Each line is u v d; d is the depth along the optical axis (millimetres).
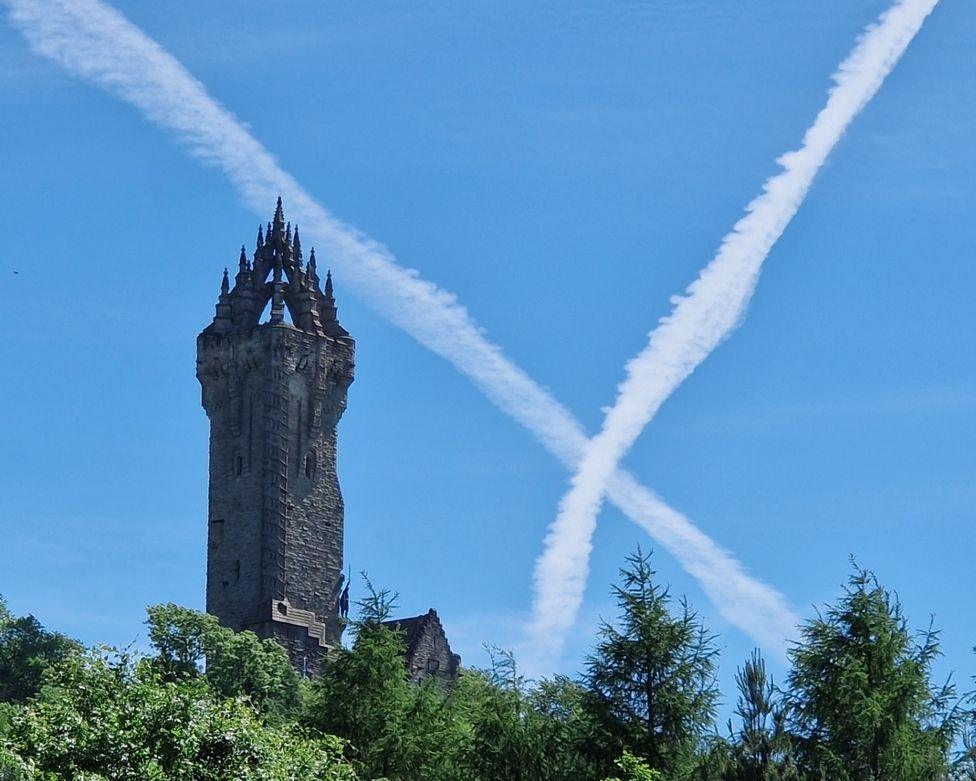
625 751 98562
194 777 85188
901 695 99938
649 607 105750
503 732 105250
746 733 99438
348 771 93125
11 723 87375
